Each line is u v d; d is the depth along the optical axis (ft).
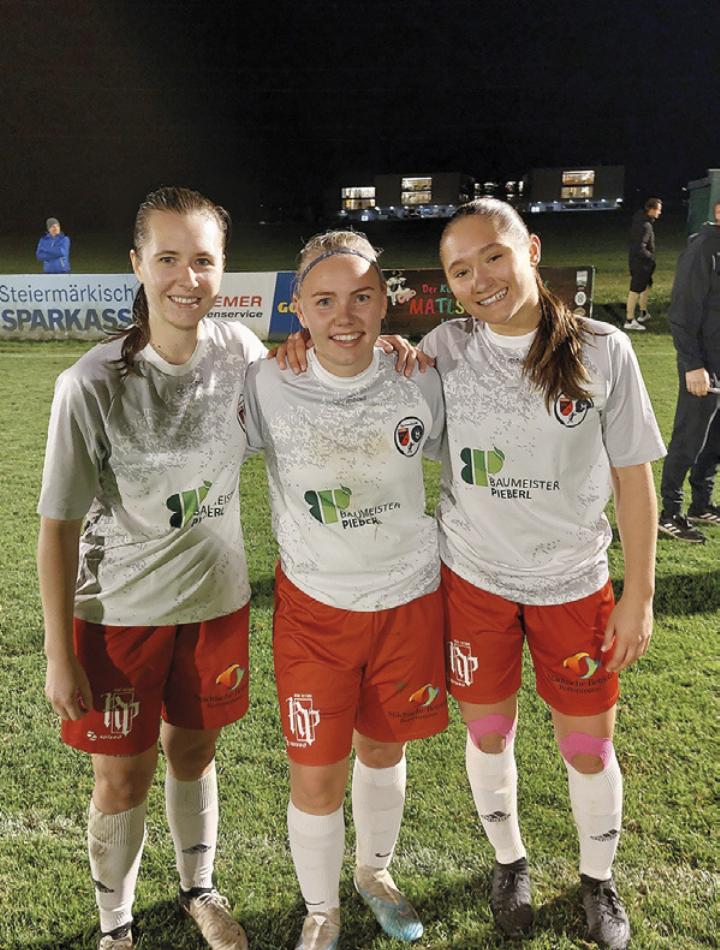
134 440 5.48
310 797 5.93
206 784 6.44
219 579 5.95
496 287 5.48
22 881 7.04
